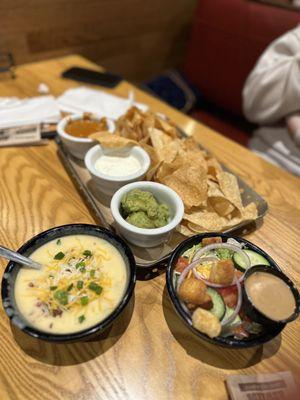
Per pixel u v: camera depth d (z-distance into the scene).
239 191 1.08
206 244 0.83
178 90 2.52
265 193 1.18
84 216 1.02
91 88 1.71
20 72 1.79
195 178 0.97
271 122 1.95
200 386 0.67
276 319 0.65
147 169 1.02
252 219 0.97
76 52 2.21
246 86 1.99
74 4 1.99
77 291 0.73
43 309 0.70
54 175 1.17
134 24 2.44
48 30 1.96
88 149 1.15
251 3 2.21
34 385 0.65
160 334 0.75
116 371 0.68
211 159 1.16
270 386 0.67
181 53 2.99
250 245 0.84
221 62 2.39
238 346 0.65
